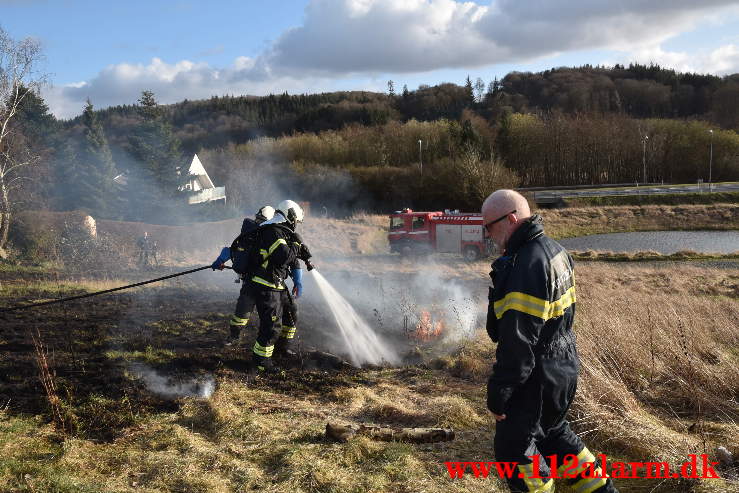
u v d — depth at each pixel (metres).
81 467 3.42
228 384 5.18
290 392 5.16
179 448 3.75
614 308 8.77
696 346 6.07
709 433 4.11
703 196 49.59
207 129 113.44
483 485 3.29
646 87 121.75
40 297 10.72
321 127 108.12
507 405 2.58
